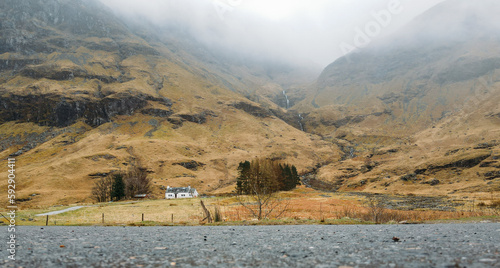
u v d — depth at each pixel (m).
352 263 6.66
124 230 19.25
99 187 141.12
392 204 87.69
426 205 81.94
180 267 6.60
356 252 8.28
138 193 130.75
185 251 8.98
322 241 11.21
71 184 195.00
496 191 147.75
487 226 20.08
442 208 69.94
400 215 32.62
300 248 9.31
